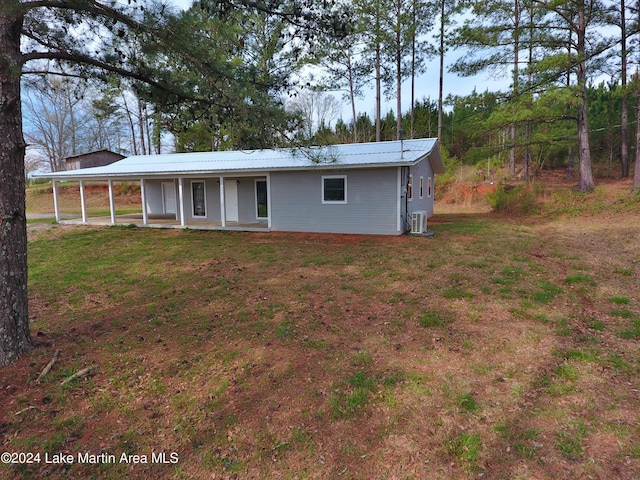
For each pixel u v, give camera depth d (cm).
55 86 610
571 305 521
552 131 2195
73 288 682
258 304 561
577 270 705
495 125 1789
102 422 307
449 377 342
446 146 2983
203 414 310
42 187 3338
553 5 1527
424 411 296
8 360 390
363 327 463
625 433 261
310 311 523
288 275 726
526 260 794
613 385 321
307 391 331
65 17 475
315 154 711
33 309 571
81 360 401
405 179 1234
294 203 1317
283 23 545
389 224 1200
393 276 689
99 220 1672
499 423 279
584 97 1661
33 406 326
